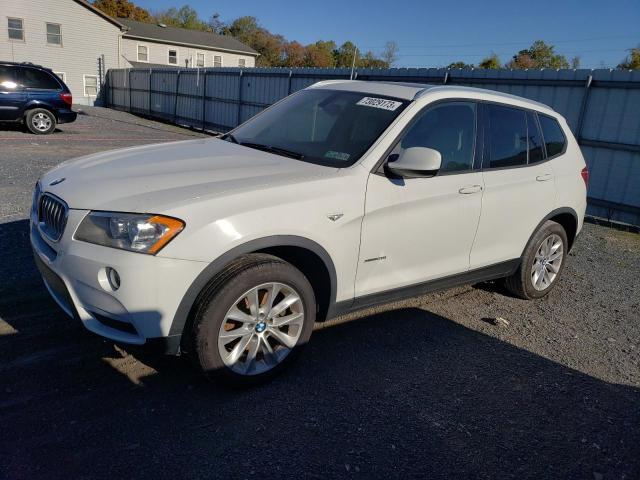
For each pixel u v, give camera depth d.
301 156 3.79
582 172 5.34
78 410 2.96
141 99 29.81
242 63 51.81
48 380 3.20
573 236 5.44
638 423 3.35
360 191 3.47
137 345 2.93
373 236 3.58
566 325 4.77
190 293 2.92
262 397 3.25
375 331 4.26
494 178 4.34
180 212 2.87
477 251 4.39
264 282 3.12
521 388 3.63
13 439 2.69
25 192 7.71
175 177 3.26
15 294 4.25
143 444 2.75
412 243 3.83
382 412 3.21
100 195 3.04
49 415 2.90
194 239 2.86
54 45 33.44
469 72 11.96
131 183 3.16
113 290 2.85
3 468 2.50
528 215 4.72
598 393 3.66
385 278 3.79
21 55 32.47
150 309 2.85
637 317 5.10
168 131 21.50
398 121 3.78
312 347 3.90
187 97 24.91
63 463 2.57
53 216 3.22
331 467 2.72
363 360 3.79
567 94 10.22
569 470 2.87
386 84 4.37
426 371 3.73
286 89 18.61
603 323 4.89
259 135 4.34
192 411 3.05
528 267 4.96
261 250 3.27
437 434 3.06
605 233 8.88
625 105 9.42
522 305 5.14
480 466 2.84
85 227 2.94
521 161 4.65
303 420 3.06
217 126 22.92
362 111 4.02
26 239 5.57
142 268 2.79
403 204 3.68
